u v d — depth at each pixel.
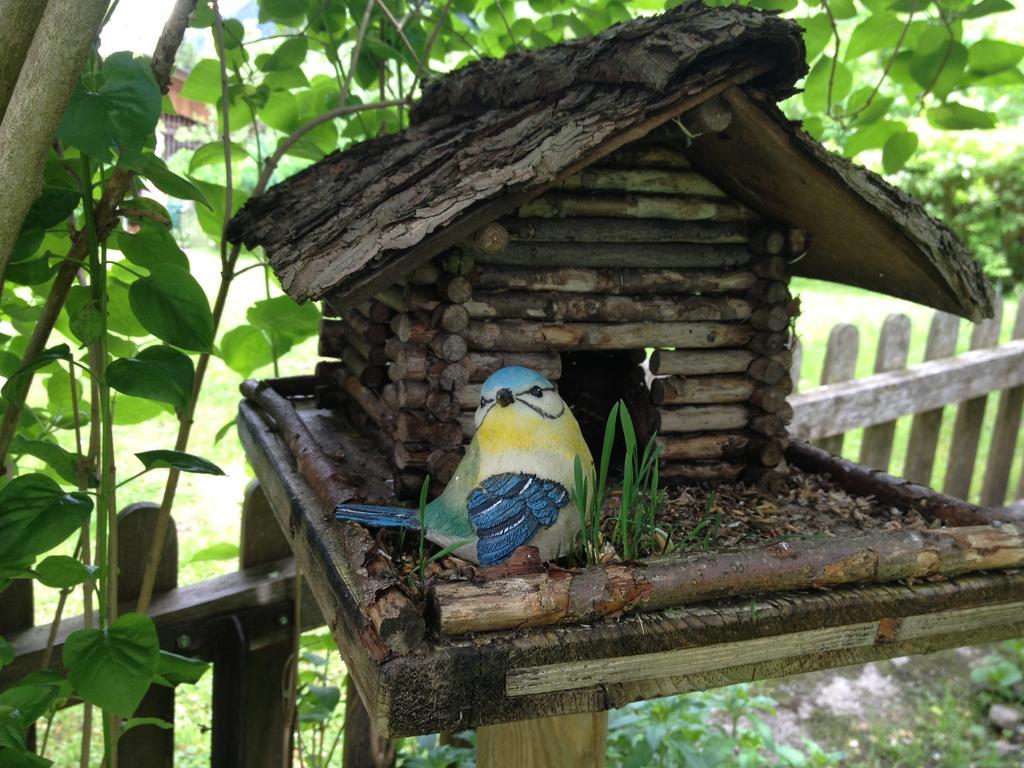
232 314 7.00
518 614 1.37
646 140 1.88
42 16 1.40
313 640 2.66
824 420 3.84
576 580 1.42
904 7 2.51
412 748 3.08
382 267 1.48
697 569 1.50
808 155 1.67
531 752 1.99
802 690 4.11
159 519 2.12
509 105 1.94
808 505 2.08
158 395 1.63
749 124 1.63
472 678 1.34
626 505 1.60
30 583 2.32
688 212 1.95
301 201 2.16
